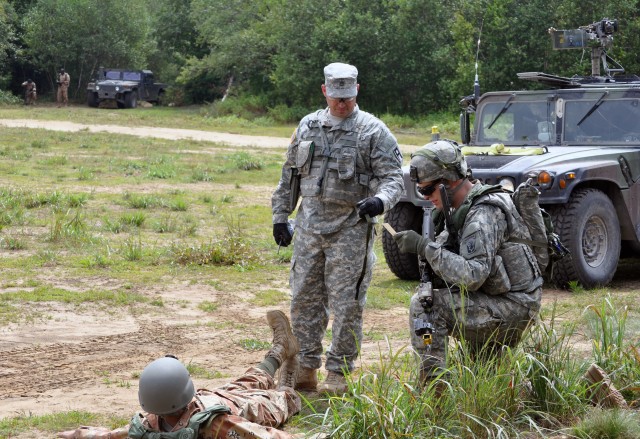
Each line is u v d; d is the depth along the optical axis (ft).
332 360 18.25
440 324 16.10
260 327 25.04
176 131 108.47
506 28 114.73
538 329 16.74
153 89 167.94
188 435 12.41
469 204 15.58
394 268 32.30
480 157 30.91
